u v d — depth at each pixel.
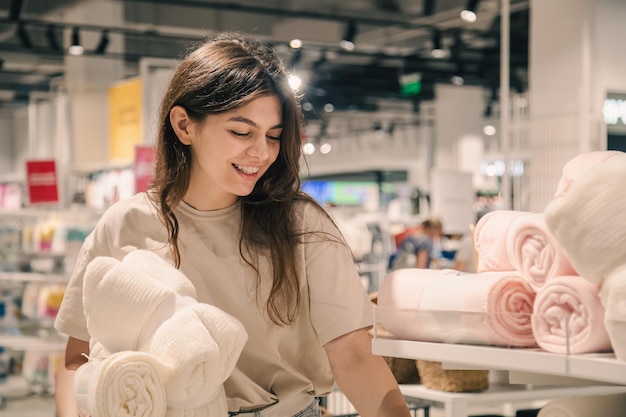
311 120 22.69
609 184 1.36
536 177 7.43
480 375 2.96
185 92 1.81
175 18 13.46
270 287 1.88
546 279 1.49
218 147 1.78
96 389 1.54
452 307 1.61
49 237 9.35
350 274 1.90
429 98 19.19
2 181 14.38
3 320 9.53
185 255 1.91
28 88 18.95
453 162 18.75
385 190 23.17
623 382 1.29
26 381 9.85
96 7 12.58
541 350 1.47
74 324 2.02
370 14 13.41
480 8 12.56
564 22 7.64
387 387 1.85
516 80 16.48
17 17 10.89
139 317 1.63
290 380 1.95
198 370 1.59
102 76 12.59
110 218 1.99
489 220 1.70
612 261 1.35
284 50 13.80
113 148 10.13
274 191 1.87
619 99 7.50
